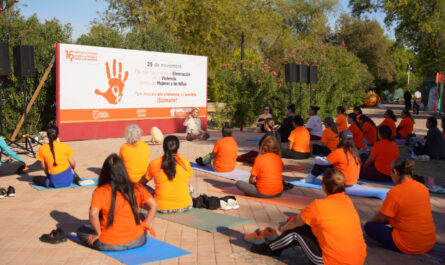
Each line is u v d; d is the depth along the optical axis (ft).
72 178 25.08
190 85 55.06
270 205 21.44
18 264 13.97
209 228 17.46
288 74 55.31
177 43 65.10
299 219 13.08
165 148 19.22
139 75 49.83
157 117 51.98
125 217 14.64
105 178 14.38
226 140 28.99
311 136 43.91
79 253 14.85
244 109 64.34
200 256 14.75
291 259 14.57
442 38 108.27
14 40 47.65
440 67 109.70
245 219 18.86
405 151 39.91
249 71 65.00
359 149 35.53
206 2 93.40
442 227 18.47
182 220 18.49
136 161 22.85
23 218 19.35
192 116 49.90
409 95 102.99
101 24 92.63
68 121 44.52
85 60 45.24
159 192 19.30
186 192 19.66
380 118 86.63
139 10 90.17
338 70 88.17
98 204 14.20
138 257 14.33
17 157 28.30
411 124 45.50
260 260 14.46
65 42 51.34
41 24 50.62
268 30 116.26
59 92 43.70
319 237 12.66
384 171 26.32
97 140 46.01
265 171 22.17
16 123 47.60
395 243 14.92
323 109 78.18
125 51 48.37
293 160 34.53
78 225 18.45
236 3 104.12
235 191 24.25
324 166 25.71
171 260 14.33
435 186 24.98
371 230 15.67
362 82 110.83
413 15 102.99
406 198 14.64
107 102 47.32
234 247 15.69
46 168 24.52
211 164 29.50
